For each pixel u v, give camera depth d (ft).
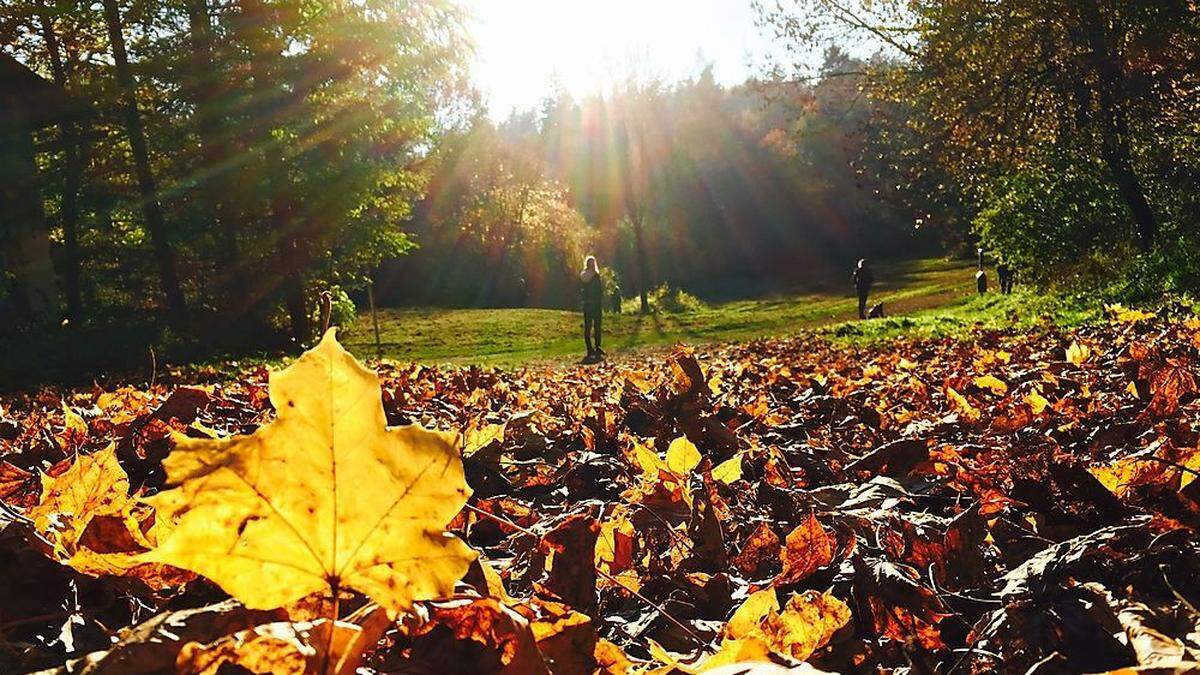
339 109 78.43
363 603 3.43
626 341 86.94
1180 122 55.83
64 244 82.69
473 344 88.84
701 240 229.66
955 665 3.67
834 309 121.39
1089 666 3.36
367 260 87.25
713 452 10.13
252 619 2.71
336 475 2.26
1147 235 57.57
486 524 6.73
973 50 59.31
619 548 5.41
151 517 4.70
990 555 5.17
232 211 76.95
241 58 75.20
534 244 167.73
